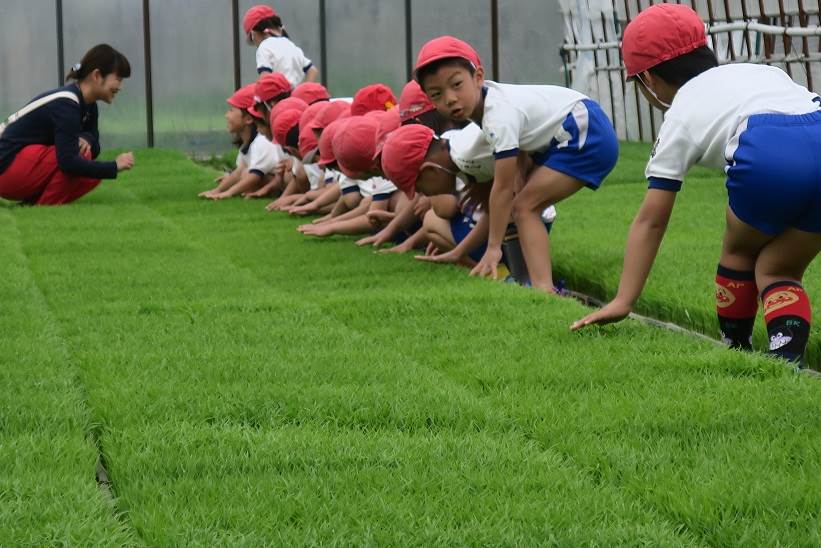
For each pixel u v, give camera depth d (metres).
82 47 15.20
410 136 5.84
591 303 5.52
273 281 5.65
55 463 2.85
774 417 3.11
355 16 15.36
